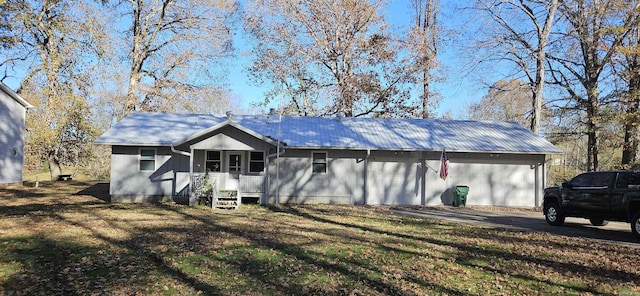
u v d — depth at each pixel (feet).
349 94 96.22
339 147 61.62
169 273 22.66
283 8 97.04
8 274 21.93
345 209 55.77
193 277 21.94
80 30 90.94
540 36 76.18
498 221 47.37
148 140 59.52
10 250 27.02
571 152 127.75
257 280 21.65
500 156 65.62
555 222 43.60
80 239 30.96
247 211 51.44
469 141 66.49
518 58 79.56
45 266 23.58
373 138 66.08
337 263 25.27
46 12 90.53
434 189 64.90
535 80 79.56
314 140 63.67
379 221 44.78
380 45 97.35
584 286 21.54
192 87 102.32
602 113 75.41
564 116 84.53
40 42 90.38
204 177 55.31
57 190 73.00
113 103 117.08
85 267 23.54
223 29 101.40
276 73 101.81
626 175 37.42
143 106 97.76
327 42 99.35
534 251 29.78
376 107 101.45
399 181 64.69
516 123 78.18
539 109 76.79
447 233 37.50
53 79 90.58
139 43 97.76
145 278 21.68
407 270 24.06
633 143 74.74
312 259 26.17
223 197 54.49
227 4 99.35
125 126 65.46
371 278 22.29
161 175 60.39
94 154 109.19
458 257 27.61
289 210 53.26
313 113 107.55
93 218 41.83
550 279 22.71
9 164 75.72
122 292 19.48
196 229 36.68
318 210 53.88
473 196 65.10
